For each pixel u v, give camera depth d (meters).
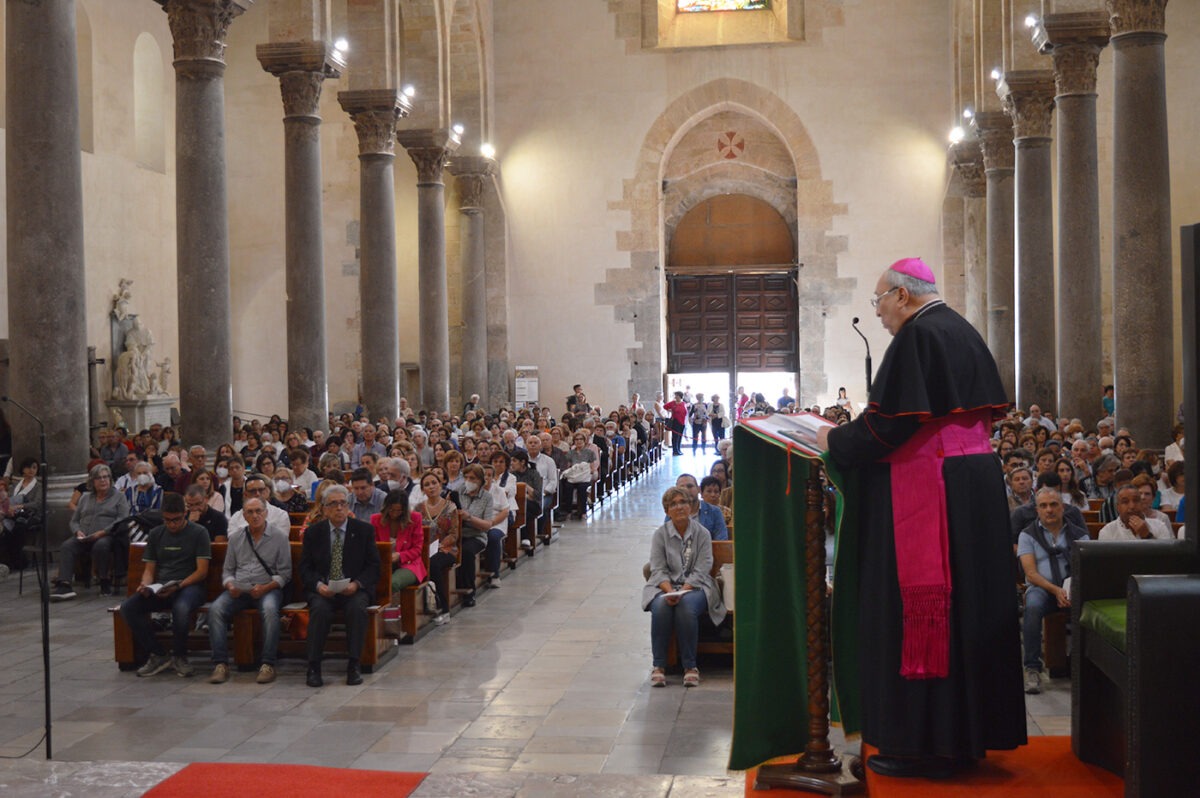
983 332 29.48
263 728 7.64
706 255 34.25
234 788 4.76
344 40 19.53
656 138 31.89
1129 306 14.65
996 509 4.11
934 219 31.00
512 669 9.23
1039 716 7.70
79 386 13.05
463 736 7.40
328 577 9.00
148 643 9.15
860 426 4.09
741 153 32.84
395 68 22.77
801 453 4.26
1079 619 4.24
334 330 31.39
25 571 13.23
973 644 4.01
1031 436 14.38
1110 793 3.94
